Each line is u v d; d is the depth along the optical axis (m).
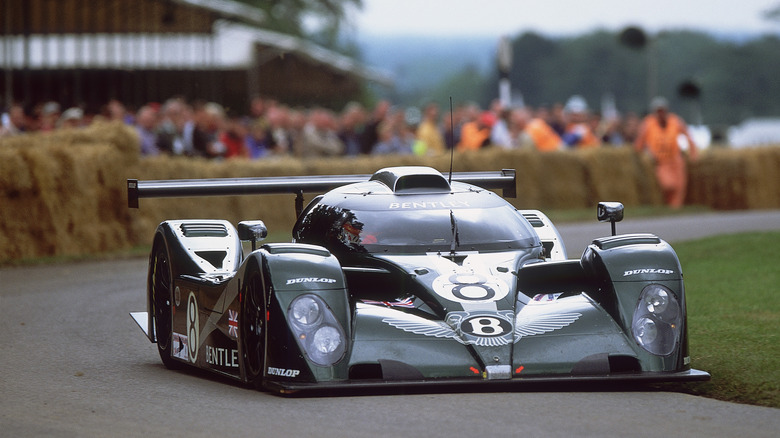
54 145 45.12
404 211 22.72
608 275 19.95
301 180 26.36
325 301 18.61
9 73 61.78
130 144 47.81
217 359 21.19
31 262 43.06
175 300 23.55
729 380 19.89
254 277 19.25
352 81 105.19
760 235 46.69
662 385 19.84
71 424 17.31
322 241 22.81
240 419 17.16
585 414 17.33
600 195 72.56
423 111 70.81
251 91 80.75
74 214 45.31
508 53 77.56
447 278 20.30
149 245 48.44
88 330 28.56
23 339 27.08
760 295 31.19
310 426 16.53
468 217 22.64
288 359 18.28
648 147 75.19
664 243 20.62
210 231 24.77
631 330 19.23
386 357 18.34
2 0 66.69
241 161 53.06
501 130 71.94
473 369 18.28
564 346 18.81
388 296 20.66
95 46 68.94
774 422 17.00
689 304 29.94
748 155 79.31
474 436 15.81
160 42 71.31
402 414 17.22
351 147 67.19
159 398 19.39
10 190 43.25
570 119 81.19
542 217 26.17
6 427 17.14
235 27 79.00
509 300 19.81
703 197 79.06
